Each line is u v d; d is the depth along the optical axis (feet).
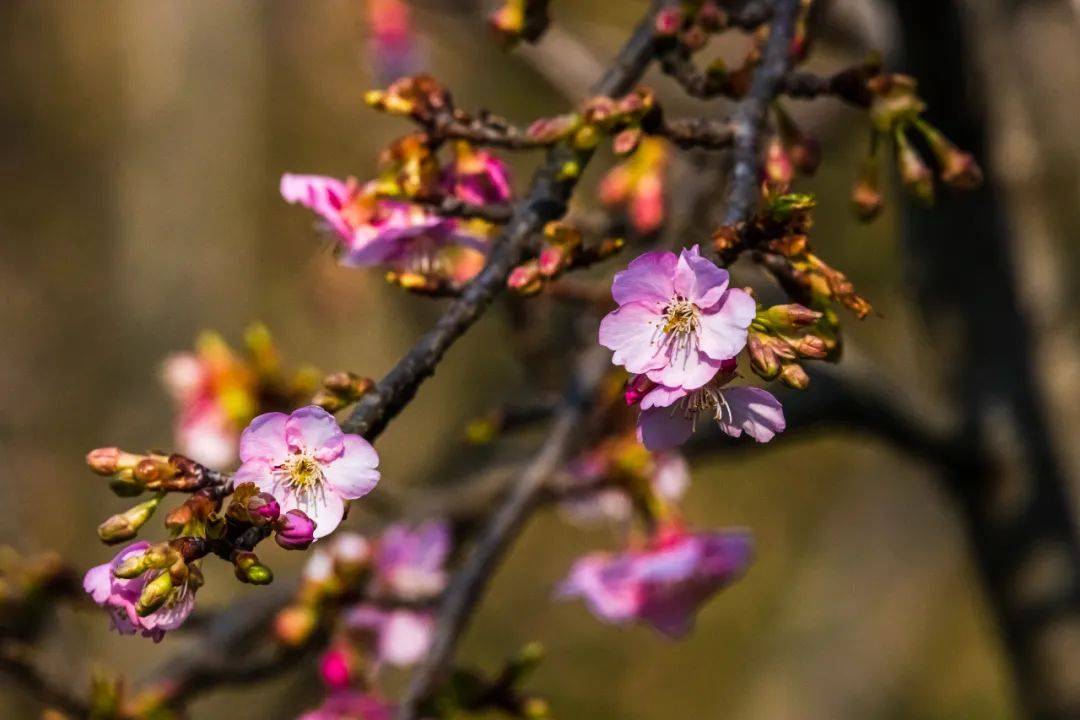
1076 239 5.58
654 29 3.70
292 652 4.27
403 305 8.53
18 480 9.02
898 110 3.72
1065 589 5.22
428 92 3.65
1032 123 5.65
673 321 3.36
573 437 4.35
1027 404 5.33
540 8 3.86
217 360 5.41
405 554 4.49
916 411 5.23
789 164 3.77
